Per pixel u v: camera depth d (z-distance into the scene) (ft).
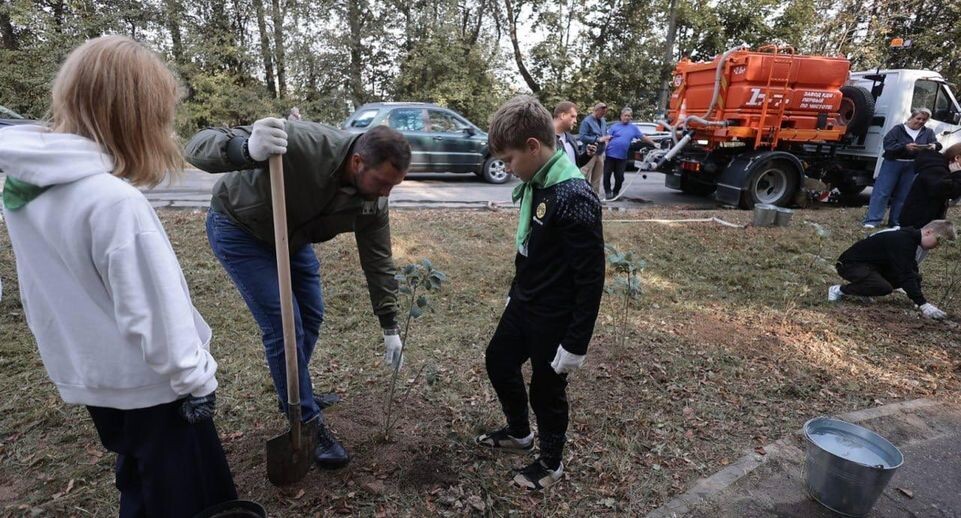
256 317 7.11
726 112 28.25
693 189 33.76
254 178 6.60
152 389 4.57
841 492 7.07
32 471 7.51
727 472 7.99
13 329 11.64
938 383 11.10
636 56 67.72
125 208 3.96
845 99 30.22
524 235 6.91
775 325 13.79
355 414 9.02
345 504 6.97
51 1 51.44
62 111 4.05
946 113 30.22
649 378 10.62
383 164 6.17
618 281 11.68
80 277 4.15
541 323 6.79
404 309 13.75
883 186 23.95
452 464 7.90
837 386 10.78
